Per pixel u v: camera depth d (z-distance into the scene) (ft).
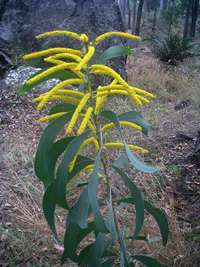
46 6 21.40
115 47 5.22
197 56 34.27
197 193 10.78
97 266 5.79
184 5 56.54
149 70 25.26
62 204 5.34
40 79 4.85
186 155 13.08
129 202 5.93
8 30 21.17
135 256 6.38
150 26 54.08
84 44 5.13
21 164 12.36
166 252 8.16
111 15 21.81
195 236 8.83
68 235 5.76
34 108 16.84
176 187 11.14
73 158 5.37
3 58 20.31
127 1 51.08
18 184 10.92
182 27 58.03
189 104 20.22
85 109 5.28
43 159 5.18
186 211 10.03
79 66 4.54
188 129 15.80
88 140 5.42
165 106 19.51
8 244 8.80
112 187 10.02
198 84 23.76
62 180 5.13
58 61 5.12
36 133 14.74
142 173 11.15
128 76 23.41
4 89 18.63
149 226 8.83
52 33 5.08
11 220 9.58
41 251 8.67
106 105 16.99
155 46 34.30
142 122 5.47
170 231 8.54
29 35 21.24
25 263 8.38
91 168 5.82
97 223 4.92
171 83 24.02
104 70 4.95
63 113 5.37
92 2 21.43
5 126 15.34
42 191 10.36
